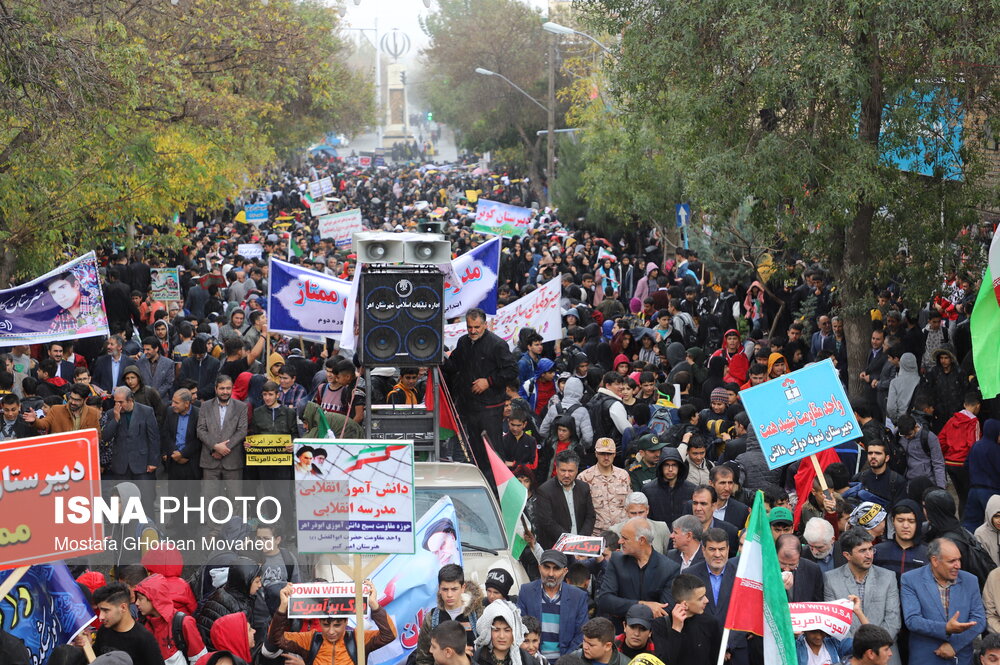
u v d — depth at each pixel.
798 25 14.77
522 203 65.25
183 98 23.48
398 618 8.98
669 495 10.69
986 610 8.71
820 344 17.83
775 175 15.31
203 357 15.95
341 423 13.05
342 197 69.00
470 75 72.69
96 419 13.51
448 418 12.96
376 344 12.15
